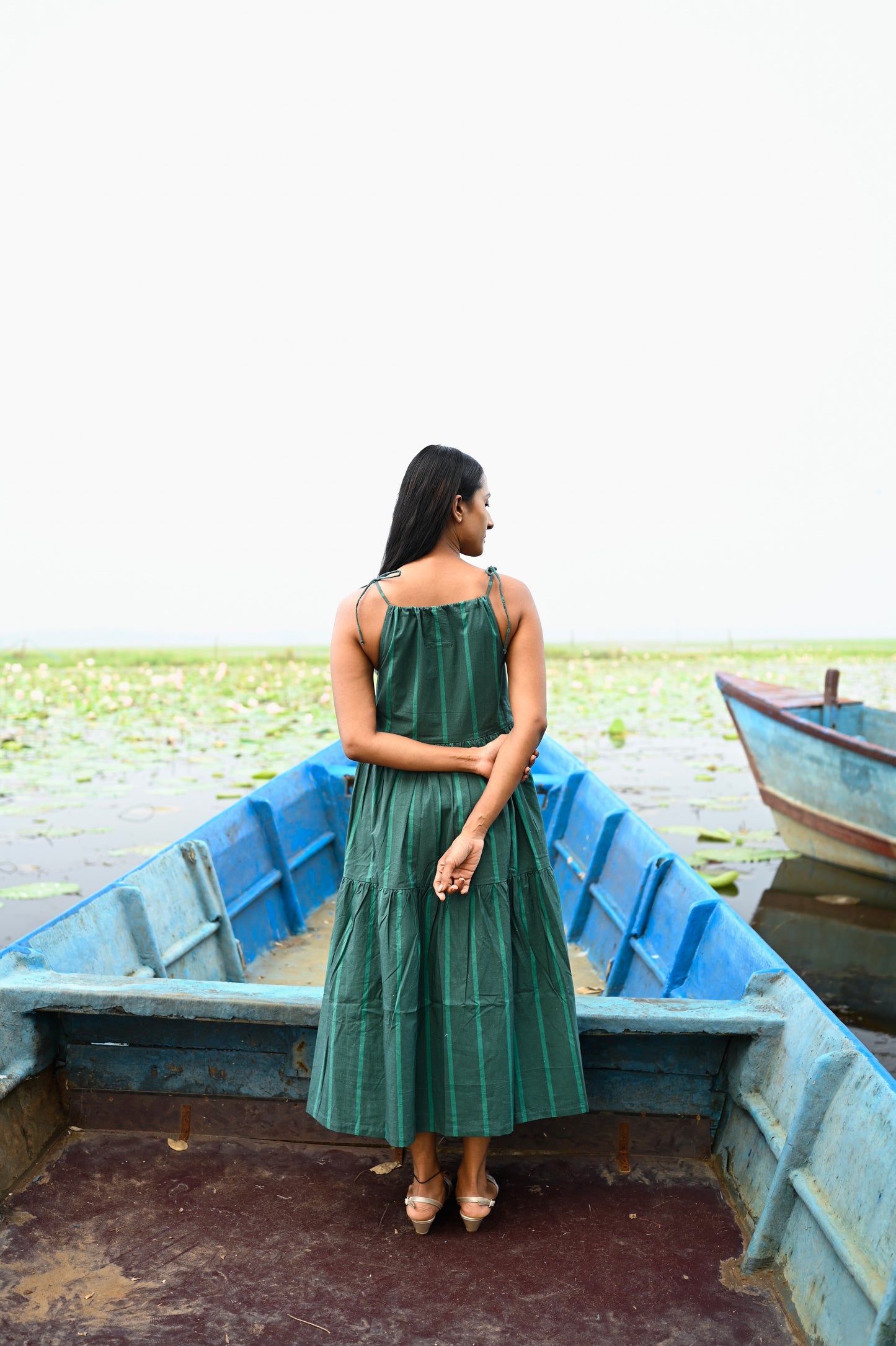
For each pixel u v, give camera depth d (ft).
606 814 12.56
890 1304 4.42
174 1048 7.03
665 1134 6.93
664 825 21.47
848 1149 5.35
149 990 6.63
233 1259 5.91
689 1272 5.84
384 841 5.72
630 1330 5.39
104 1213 6.32
